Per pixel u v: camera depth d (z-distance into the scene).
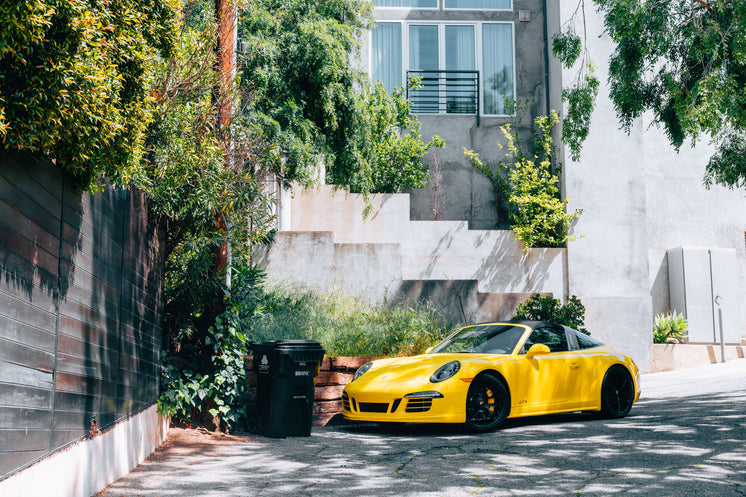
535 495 4.80
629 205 16.23
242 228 7.99
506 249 15.84
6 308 3.38
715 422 7.94
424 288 14.15
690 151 18.80
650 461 5.91
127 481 5.31
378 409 7.77
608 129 16.41
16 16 3.03
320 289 13.95
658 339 16.53
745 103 10.49
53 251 4.05
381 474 5.60
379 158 16.72
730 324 17.67
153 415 6.72
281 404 7.72
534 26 18.34
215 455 6.54
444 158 17.75
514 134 17.78
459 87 18.20
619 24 10.23
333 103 12.92
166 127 6.71
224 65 7.96
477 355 8.23
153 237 6.72
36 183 3.79
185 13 7.48
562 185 16.50
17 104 3.29
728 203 18.84
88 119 3.73
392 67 18.28
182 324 7.86
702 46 10.07
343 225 15.70
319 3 13.91
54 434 4.02
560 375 8.48
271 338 10.15
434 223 15.79
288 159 12.15
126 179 5.04
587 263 15.91
